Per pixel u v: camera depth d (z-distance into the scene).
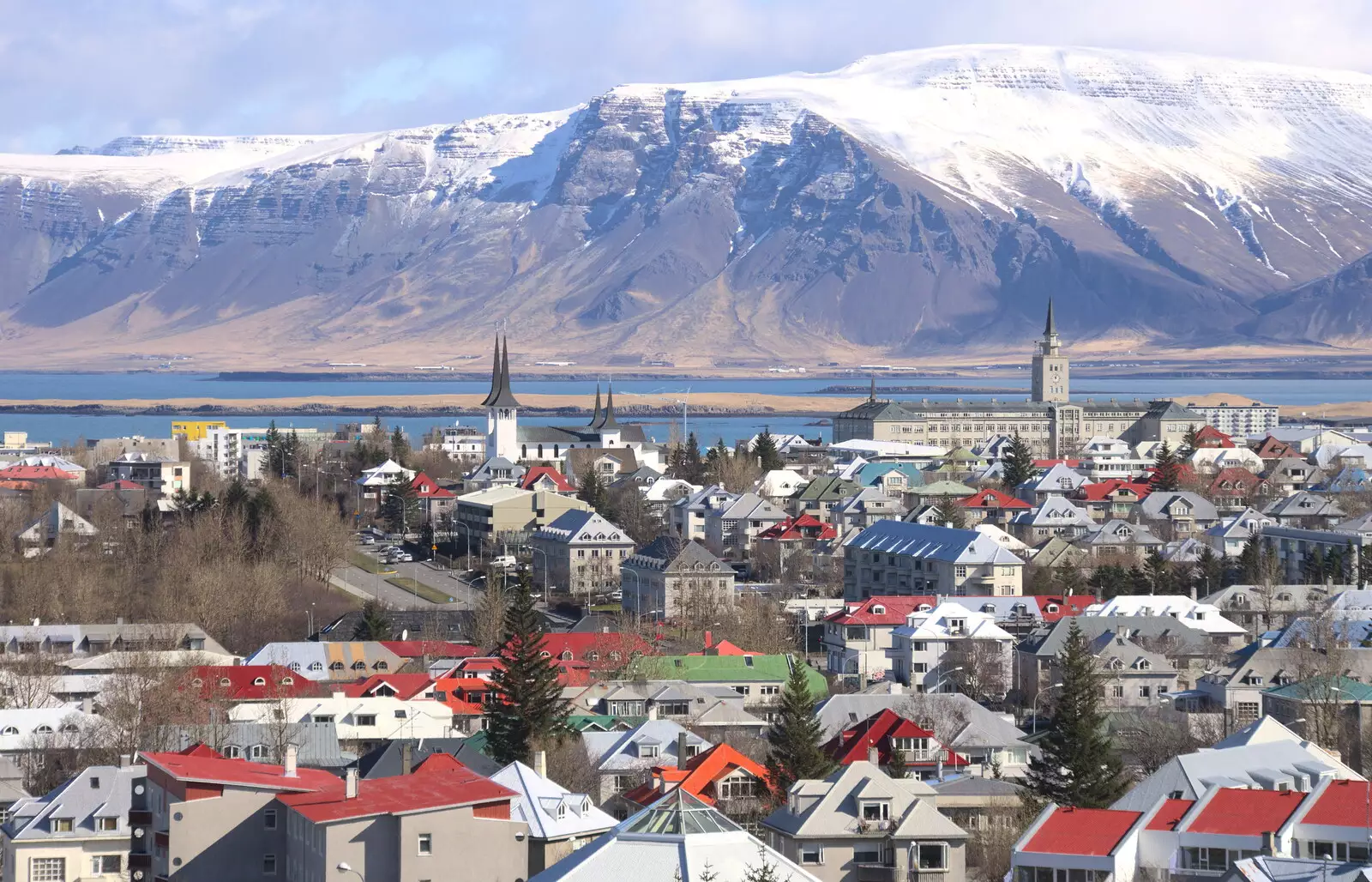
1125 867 179.25
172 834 184.62
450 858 180.50
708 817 164.62
